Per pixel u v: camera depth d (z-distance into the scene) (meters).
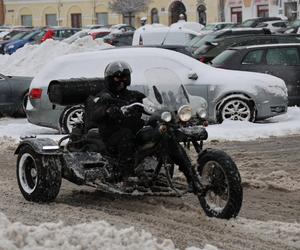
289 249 7.20
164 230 7.91
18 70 25.78
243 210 8.93
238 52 18.95
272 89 16.31
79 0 84.00
